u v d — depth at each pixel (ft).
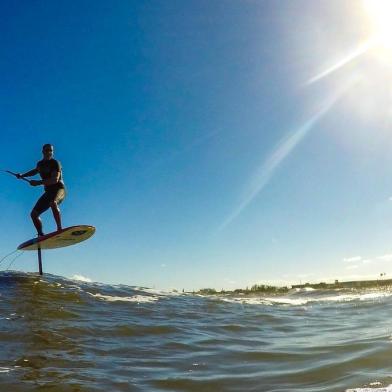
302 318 21.11
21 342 12.64
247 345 13.89
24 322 15.20
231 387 8.98
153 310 20.53
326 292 43.91
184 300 25.21
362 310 23.29
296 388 8.69
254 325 18.61
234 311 23.02
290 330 17.40
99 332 14.79
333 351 12.18
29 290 21.20
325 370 10.03
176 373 10.14
